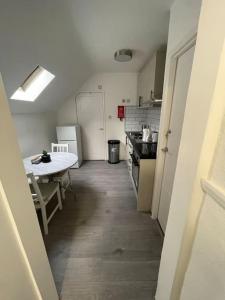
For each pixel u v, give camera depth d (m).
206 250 0.64
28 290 0.83
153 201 2.06
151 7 1.38
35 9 1.19
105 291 1.29
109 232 1.89
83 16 1.44
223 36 0.51
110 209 2.31
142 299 1.23
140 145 2.48
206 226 0.64
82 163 4.28
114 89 3.99
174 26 1.36
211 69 0.57
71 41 1.85
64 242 1.75
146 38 1.93
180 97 1.41
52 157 2.49
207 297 0.62
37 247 0.91
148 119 3.66
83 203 2.46
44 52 1.75
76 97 4.05
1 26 1.15
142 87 3.22
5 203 0.67
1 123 0.65
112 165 4.10
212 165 0.63
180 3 1.23
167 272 0.95
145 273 1.42
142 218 2.12
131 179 3.12
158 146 1.87
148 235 1.84
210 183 0.62
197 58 0.65
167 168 1.73
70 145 3.83
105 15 1.45
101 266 1.48
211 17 0.56
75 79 3.29
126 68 3.42
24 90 2.58
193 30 1.05
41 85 2.61
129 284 1.33
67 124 4.21
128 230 1.92
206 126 0.60
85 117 4.21
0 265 0.62
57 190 2.18
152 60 2.32
